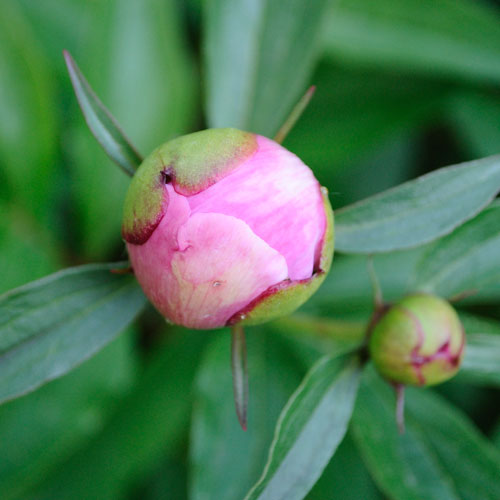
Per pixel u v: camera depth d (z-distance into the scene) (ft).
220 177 1.20
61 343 1.26
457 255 1.36
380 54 1.50
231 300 1.21
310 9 1.43
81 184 1.49
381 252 1.28
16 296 1.25
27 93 1.47
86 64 1.46
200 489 1.40
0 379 1.24
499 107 1.51
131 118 1.48
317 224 1.22
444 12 1.50
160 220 1.20
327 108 1.52
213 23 1.43
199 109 1.53
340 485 1.43
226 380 1.42
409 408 1.40
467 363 1.36
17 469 1.42
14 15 1.44
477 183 1.28
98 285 1.27
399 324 1.30
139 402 1.45
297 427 1.25
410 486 1.37
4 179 1.48
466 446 1.38
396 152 1.52
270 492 1.22
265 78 1.43
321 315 1.48
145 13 1.47
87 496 1.42
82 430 1.44
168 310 1.23
